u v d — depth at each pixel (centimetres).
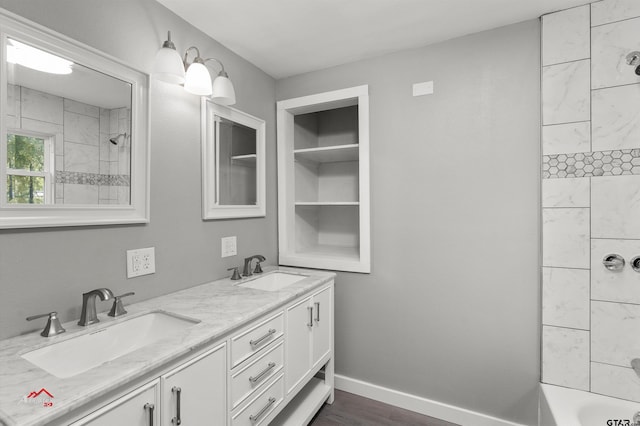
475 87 183
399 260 204
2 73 98
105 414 78
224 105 188
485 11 162
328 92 221
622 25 151
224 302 141
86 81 121
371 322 213
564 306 164
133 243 138
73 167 117
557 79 163
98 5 125
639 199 149
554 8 160
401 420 189
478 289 184
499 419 178
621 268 153
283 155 238
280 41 189
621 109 152
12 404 67
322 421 188
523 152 172
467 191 186
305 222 268
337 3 154
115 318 120
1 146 98
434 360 195
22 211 102
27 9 104
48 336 102
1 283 99
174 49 138
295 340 163
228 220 194
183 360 99
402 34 183
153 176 147
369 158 211
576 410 147
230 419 118
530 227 171
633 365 148
